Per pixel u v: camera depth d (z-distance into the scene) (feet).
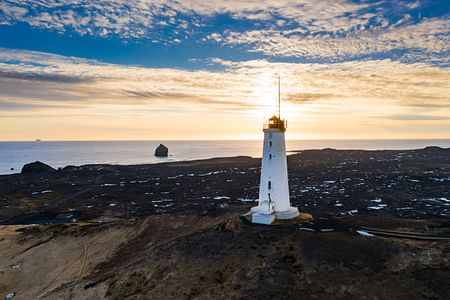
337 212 233.96
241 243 105.29
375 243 97.30
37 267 136.67
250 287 84.53
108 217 248.32
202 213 152.15
